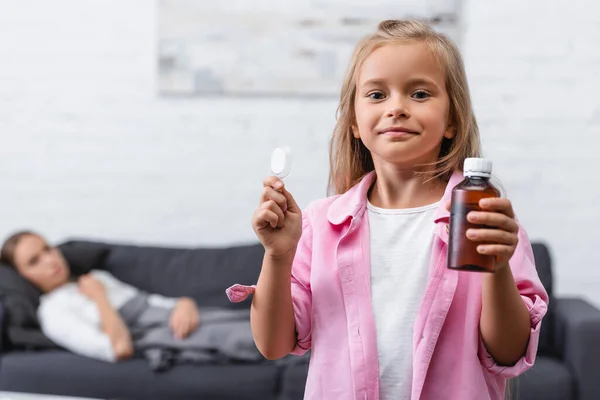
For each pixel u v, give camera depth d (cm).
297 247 109
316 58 296
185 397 222
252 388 220
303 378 217
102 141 311
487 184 85
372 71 101
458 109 104
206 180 305
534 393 213
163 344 237
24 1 315
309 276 107
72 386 227
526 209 286
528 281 96
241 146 303
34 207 314
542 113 285
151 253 279
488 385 97
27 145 314
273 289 99
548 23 285
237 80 301
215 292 266
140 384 224
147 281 273
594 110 283
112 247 282
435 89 100
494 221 82
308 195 297
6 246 263
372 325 98
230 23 301
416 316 97
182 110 306
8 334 241
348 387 99
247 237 303
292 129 299
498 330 90
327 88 296
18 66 315
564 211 284
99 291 252
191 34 304
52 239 314
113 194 310
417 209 104
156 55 307
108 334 236
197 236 306
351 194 108
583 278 284
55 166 313
